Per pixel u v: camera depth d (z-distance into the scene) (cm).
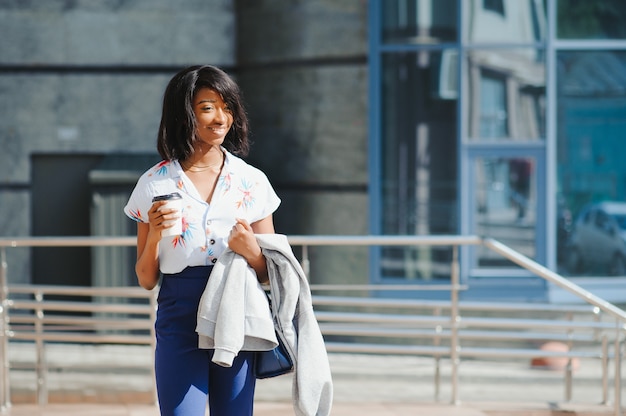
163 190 387
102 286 1130
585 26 1114
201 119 384
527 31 1105
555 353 731
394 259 1121
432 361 1085
